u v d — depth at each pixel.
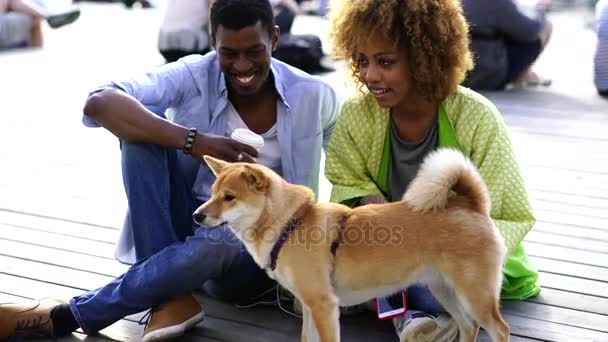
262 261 2.35
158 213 2.58
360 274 2.29
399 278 2.30
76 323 2.56
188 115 2.79
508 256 2.51
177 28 7.41
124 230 2.84
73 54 9.12
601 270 3.18
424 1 2.31
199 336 2.62
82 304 2.52
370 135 2.63
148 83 2.65
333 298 2.27
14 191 4.25
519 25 6.88
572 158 4.95
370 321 2.74
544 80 7.47
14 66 8.31
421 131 2.54
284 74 2.82
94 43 9.95
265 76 2.67
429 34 2.33
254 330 2.67
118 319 2.54
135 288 2.47
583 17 12.47
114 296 2.50
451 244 2.22
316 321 2.27
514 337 2.61
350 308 2.77
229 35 2.52
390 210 2.31
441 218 2.24
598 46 6.88
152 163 2.54
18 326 2.52
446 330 2.47
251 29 2.52
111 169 4.74
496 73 7.09
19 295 2.91
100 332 2.64
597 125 5.83
